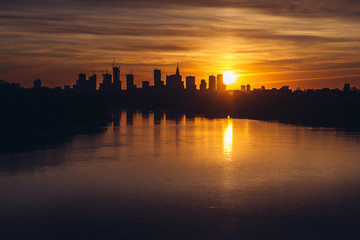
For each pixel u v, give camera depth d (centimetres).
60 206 5181
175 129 16450
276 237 4172
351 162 8462
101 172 7319
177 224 4541
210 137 13375
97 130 15725
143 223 4566
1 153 9400
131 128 16862
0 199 5494
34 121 15325
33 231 4322
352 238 4144
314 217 4759
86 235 4222
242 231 4328
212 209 5072
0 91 16662
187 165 8119
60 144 11188
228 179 6775
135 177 6912
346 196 5666
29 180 6625
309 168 7756
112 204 5278
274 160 8731
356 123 19750
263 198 5575
